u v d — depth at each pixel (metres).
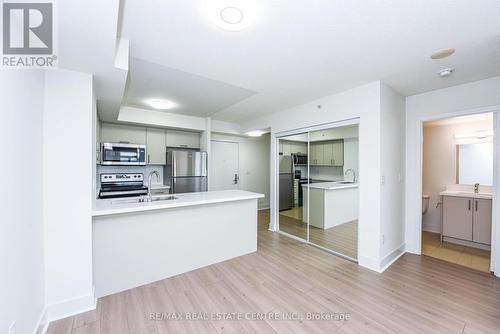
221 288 2.23
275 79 2.63
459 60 2.13
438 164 4.11
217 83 2.77
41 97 1.65
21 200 1.29
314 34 1.72
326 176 3.52
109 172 4.20
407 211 3.21
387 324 1.71
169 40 1.81
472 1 1.35
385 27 1.63
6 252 1.11
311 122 3.54
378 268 2.59
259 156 6.54
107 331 1.63
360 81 2.67
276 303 1.98
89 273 1.86
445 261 2.88
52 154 1.72
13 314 1.17
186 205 2.45
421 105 3.07
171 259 2.47
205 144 4.84
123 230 2.19
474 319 1.77
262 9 1.43
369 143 2.71
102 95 2.48
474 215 3.38
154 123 4.17
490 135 3.59
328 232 3.51
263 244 3.57
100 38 1.37
